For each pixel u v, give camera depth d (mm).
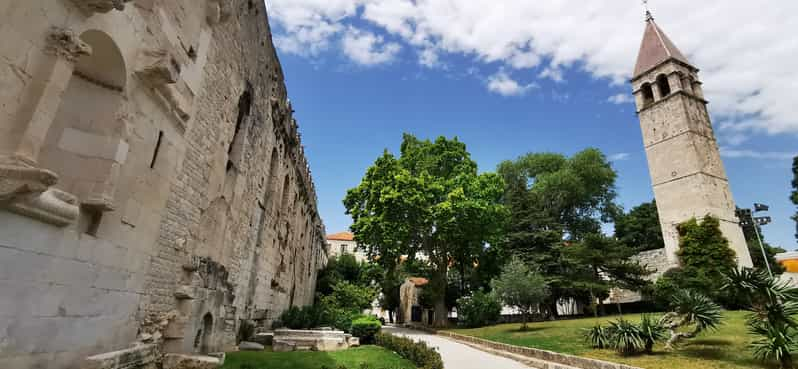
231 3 11594
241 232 14367
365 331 19141
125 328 7594
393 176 31141
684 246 35438
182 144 9688
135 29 7258
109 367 6555
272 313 20125
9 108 4770
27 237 5164
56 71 5242
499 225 32719
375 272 51719
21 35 4895
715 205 36219
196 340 10461
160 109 8500
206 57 10602
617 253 26906
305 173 28672
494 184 32000
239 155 13828
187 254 10188
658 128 41219
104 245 6871
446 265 33438
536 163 50969
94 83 7102
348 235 88562
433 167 34469
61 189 6512
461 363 14211
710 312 12477
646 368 11172
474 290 38438
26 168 4664
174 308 9531
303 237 30031
